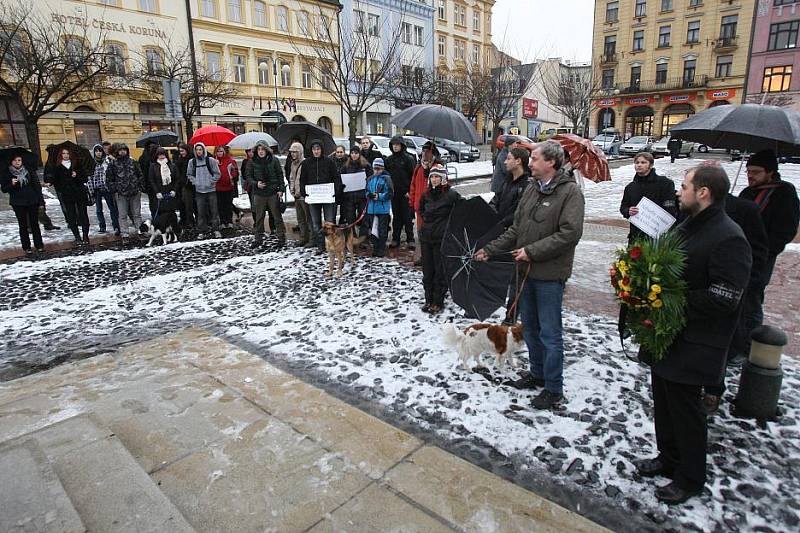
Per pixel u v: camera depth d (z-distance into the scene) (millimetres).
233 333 5016
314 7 33156
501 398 3656
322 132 9789
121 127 26188
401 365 4219
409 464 2900
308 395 3699
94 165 9953
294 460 2930
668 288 2371
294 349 4582
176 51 26453
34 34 21000
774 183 3754
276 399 3639
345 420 3359
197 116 26000
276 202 8703
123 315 5629
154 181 9422
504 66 33031
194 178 9539
